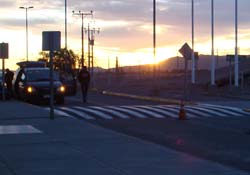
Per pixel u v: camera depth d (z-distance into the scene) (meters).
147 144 15.02
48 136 16.59
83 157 12.87
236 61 54.31
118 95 43.84
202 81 80.50
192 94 49.31
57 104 31.94
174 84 73.38
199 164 12.03
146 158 12.74
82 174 10.86
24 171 11.18
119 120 23.16
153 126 20.97
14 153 13.46
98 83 85.75
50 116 21.75
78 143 15.16
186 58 29.27
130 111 26.95
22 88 32.84
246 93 50.44
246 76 79.44
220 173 11.09
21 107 27.44
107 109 27.89
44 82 32.50
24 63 42.16
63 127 18.92
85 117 24.17
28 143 15.16
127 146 14.61
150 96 41.00
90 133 17.33
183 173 10.99
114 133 17.34
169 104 32.53
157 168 11.51
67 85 39.66
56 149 14.09
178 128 20.38
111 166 11.72
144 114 25.64
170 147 15.58
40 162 12.20
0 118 21.77
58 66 71.19
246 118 24.31
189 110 27.55
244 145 16.03
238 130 19.83
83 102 34.03
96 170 11.27
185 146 15.80
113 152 13.60
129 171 11.17
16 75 35.50
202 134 18.64
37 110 25.61
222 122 22.58
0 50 32.81
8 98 36.22
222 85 78.38
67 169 11.38
